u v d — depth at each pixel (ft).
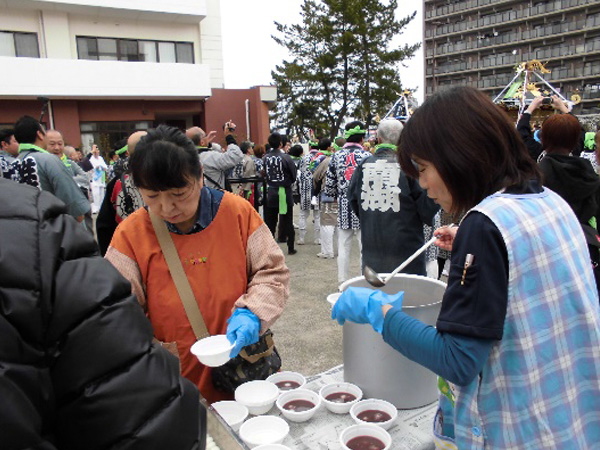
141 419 1.79
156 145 3.84
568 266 2.89
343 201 14.26
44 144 11.28
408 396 4.48
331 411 4.47
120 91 48.91
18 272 1.67
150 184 3.89
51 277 1.76
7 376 1.50
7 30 45.60
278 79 88.84
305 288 15.19
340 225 14.51
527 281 2.76
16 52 46.19
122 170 9.71
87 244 2.00
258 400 4.63
